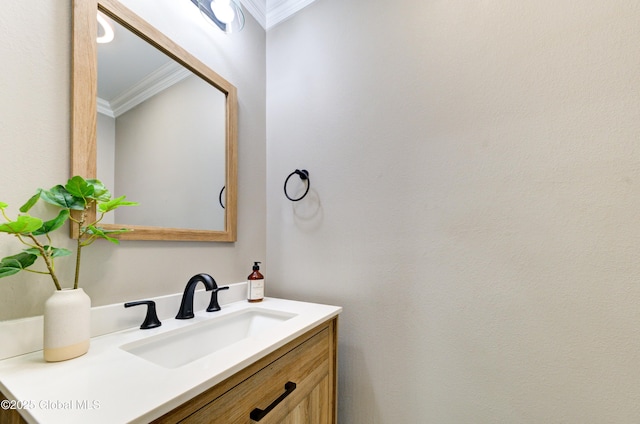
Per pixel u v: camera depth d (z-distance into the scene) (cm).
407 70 112
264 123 151
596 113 80
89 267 77
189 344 87
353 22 127
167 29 101
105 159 82
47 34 70
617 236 77
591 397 78
